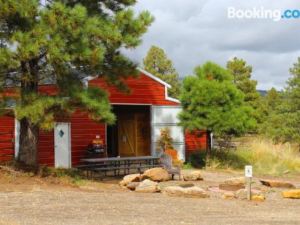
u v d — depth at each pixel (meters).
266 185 17.52
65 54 14.55
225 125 23.38
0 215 10.24
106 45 15.98
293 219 10.90
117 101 23.39
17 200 12.19
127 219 10.26
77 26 14.67
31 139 16.83
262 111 44.06
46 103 14.94
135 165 21.64
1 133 19.72
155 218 10.48
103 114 15.70
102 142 22.55
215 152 25.50
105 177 19.30
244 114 23.78
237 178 17.59
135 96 24.16
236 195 14.33
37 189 14.16
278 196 15.05
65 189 14.71
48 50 14.39
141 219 10.30
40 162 20.59
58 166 21.16
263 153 26.22
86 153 22.19
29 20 14.79
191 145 26.33
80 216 10.42
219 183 18.11
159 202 12.88
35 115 14.74
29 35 14.41
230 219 10.64
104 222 9.82
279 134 35.16
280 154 26.59
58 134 21.30
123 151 26.52
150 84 24.83
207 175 21.17
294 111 36.50
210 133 25.33
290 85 37.12
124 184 16.56
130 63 17.62
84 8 14.80
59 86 15.75
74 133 21.89
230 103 23.83
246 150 26.95
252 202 13.67
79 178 17.42
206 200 13.73
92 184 16.52
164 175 18.25
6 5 14.15
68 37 14.82
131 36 16.00
